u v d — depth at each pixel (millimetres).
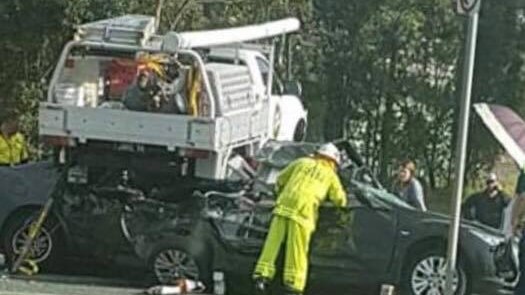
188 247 14758
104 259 15359
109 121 15445
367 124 34125
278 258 13953
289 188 13914
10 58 24797
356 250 14312
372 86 33688
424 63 33406
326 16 33688
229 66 17438
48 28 24109
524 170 12930
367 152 34188
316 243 14391
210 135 15250
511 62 32812
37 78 24953
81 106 15617
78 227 15391
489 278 14023
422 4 33125
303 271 13789
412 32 33031
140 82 15625
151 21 16062
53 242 15555
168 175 15359
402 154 33875
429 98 33375
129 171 15422
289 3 31562
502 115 15047
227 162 15789
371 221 14312
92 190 15383
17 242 15609
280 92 21672
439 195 33219
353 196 14438
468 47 10328
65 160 15586
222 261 14703
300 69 33812
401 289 14281
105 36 15922
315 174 13969
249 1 30656
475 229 14227
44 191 15508
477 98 33094
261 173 15328
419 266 14203
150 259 14898
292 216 13781
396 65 33531
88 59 16266
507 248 13953
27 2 23953
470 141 31719
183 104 15594
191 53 15617
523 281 12203
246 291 14812
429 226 14156
